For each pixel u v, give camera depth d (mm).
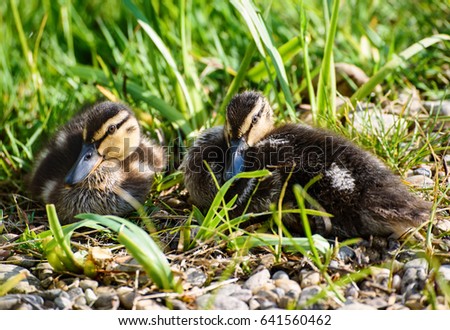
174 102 10344
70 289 6688
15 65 11500
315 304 6273
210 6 12227
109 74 10219
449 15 11992
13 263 7172
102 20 12719
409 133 9430
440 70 10992
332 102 9438
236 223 7199
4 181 9281
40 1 12719
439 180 8297
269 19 11336
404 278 6586
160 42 9562
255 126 8125
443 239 7262
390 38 11852
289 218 7684
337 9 9109
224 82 11188
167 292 6465
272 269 6887
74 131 9117
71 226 6797
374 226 7391
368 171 7566
